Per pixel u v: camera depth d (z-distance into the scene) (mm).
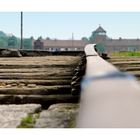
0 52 33062
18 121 4277
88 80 2795
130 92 2441
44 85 9500
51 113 4746
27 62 20172
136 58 23938
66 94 7406
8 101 6484
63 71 13086
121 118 1920
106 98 2371
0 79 10969
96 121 1990
